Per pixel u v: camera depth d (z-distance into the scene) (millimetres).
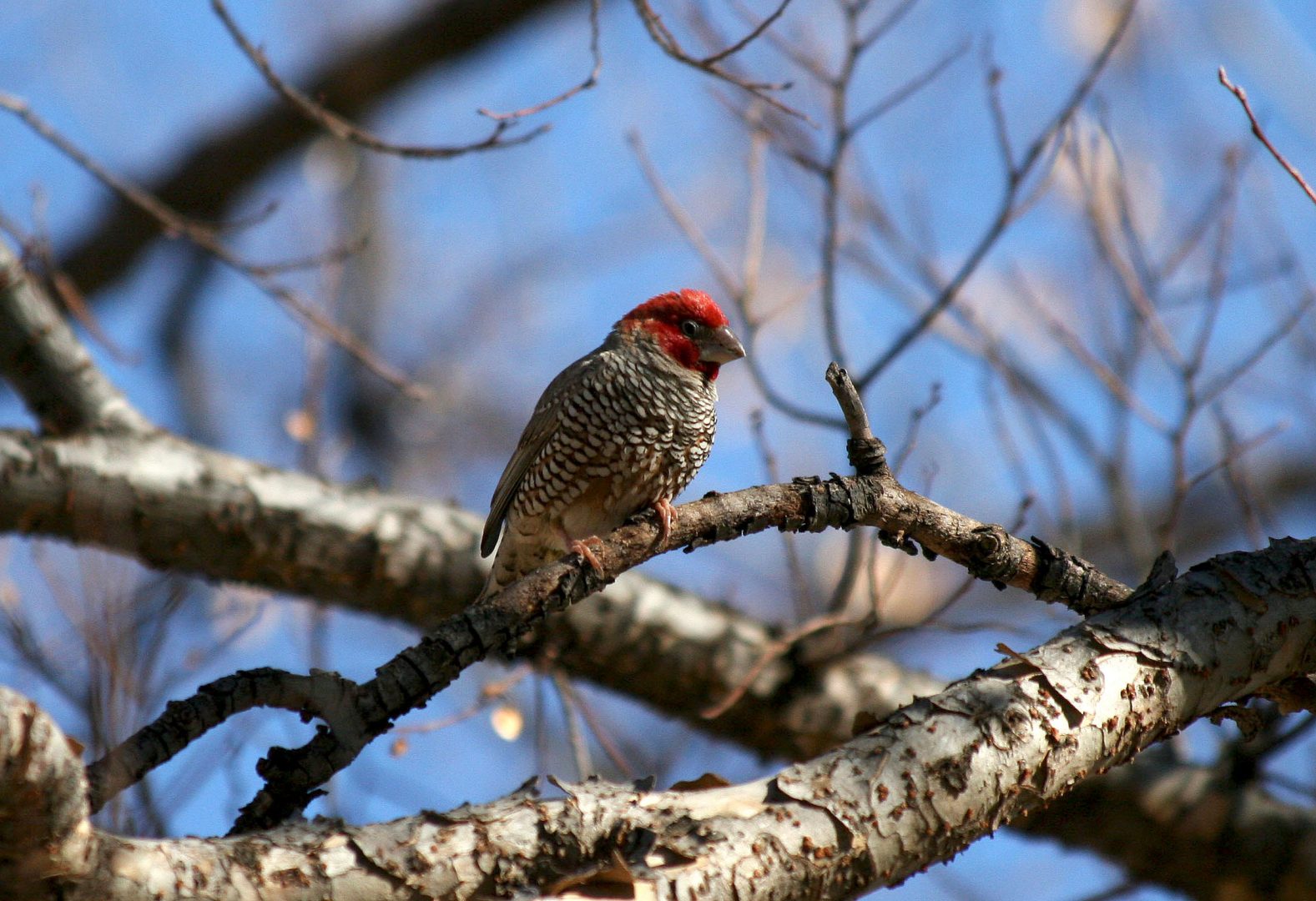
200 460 11188
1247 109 6516
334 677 6215
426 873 5641
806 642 12086
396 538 11633
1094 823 12445
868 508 7629
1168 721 6781
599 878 5527
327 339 13117
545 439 10602
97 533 5805
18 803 4758
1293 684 7426
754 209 11773
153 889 5172
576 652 12086
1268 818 12219
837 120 11266
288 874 5457
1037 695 6516
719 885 5609
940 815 6109
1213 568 7250
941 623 10562
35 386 10828
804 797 6004
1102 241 11789
